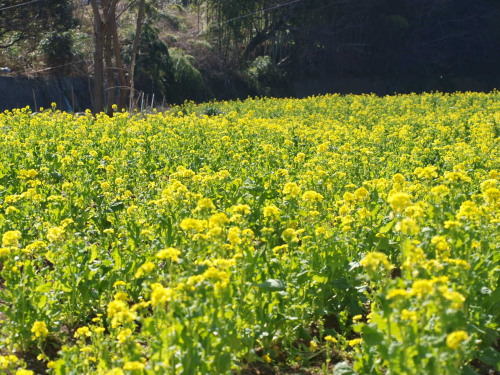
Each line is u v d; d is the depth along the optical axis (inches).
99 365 189.9
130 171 449.7
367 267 199.5
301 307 241.4
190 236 260.8
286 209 327.9
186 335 174.7
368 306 271.6
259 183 390.9
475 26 2672.2
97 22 1236.5
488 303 234.1
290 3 2188.7
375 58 2546.8
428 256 243.8
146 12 1755.7
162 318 191.6
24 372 170.2
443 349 161.6
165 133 622.2
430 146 583.8
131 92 1232.8
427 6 2586.1
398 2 2544.3
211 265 197.3
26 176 369.1
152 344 177.8
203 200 261.1
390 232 297.9
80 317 257.0
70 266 256.5
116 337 216.4
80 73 1653.5
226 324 191.9
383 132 653.3
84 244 290.8
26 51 1678.2
